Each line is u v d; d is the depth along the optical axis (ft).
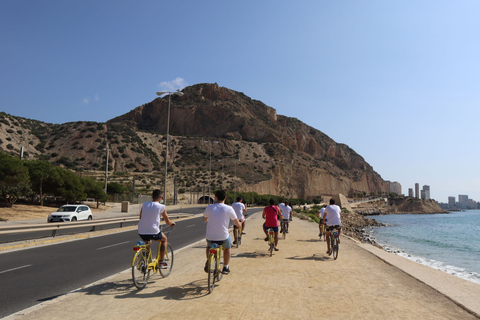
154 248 46.91
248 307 19.27
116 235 65.92
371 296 21.80
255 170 590.96
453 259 85.10
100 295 21.72
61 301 20.43
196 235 66.28
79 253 42.29
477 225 288.30
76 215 101.86
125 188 269.03
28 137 459.32
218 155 626.23
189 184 430.61
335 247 36.94
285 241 54.29
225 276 27.53
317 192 637.71
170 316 17.71
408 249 106.32
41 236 61.31
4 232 47.70
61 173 157.79
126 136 547.90
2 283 26.23
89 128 526.16
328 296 21.74
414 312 18.67
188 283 24.98
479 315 18.06
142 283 23.48
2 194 128.67
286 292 22.63
